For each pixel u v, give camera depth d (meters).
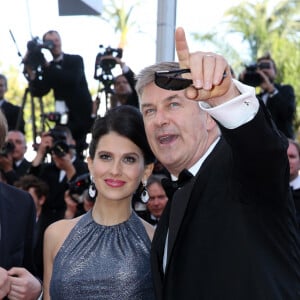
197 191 2.51
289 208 2.34
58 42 7.86
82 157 7.81
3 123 3.05
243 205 2.34
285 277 2.29
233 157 2.23
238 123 2.11
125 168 2.99
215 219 2.40
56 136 6.39
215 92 2.05
